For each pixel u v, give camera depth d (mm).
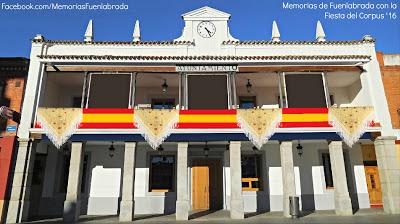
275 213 12570
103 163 14078
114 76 12539
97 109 11828
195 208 13922
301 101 12453
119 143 13500
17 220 10867
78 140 11664
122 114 11789
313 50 13656
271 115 11922
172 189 13984
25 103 12000
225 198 13820
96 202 13594
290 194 11453
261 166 14312
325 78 12734
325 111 12031
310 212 12695
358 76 13898
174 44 13461
